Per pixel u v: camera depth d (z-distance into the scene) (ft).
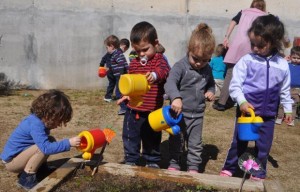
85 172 11.79
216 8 28.40
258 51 12.24
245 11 22.70
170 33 28.63
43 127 11.13
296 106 22.18
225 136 18.49
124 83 11.30
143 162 14.33
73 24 28.19
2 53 28.04
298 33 28.43
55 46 28.30
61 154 14.30
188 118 12.91
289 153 16.85
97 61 28.68
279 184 11.20
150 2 28.37
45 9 27.89
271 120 12.73
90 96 26.55
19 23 27.91
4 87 27.55
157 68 12.22
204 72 12.83
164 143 16.93
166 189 11.00
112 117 21.31
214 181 11.16
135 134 13.02
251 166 11.07
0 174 12.58
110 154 15.17
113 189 10.86
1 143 15.89
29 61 28.32
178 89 12.79
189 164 13.24
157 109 12.64
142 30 12.22
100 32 28.45
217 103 24.79
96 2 28.17
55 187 10.67
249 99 12.46
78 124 19.56
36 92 27.45
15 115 20.62
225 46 23.82
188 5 28.37
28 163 11.36
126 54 28.63
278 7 28.22
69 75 28.68
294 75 22.30
